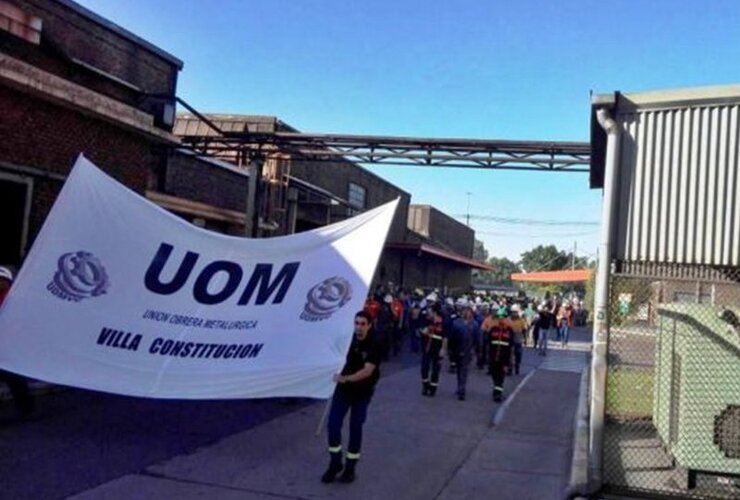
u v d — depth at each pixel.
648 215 6.72
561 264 123.00
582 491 6.83
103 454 7.85
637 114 6.79
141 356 8.89
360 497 7.07
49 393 10.78
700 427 7.07
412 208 49.62
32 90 11.99
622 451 8.82
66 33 13.50
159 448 8.30
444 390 15.48
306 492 7.09
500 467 8.74
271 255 9.61
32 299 8.57
